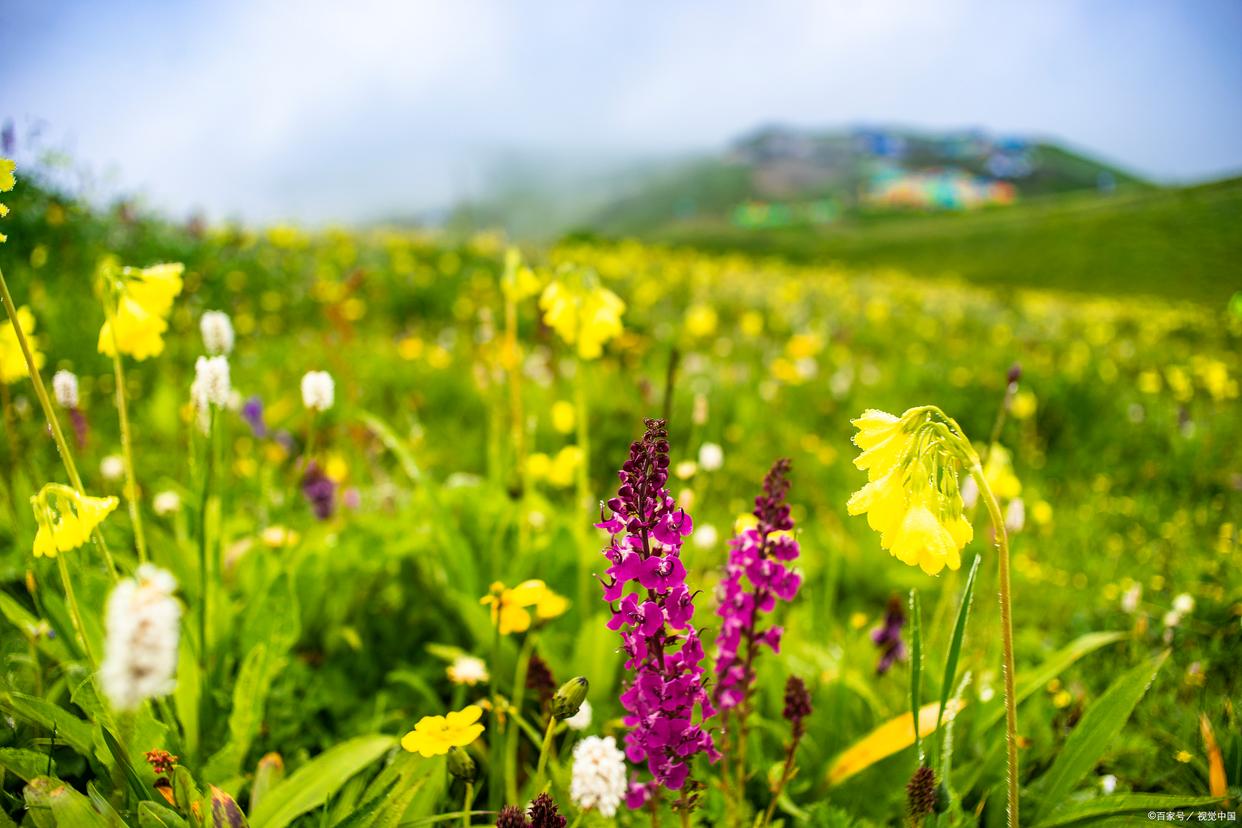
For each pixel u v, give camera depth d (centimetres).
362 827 160
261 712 205
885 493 140
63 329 513
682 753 146
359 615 276
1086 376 756
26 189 509
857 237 6431
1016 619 350
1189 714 253
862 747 213
